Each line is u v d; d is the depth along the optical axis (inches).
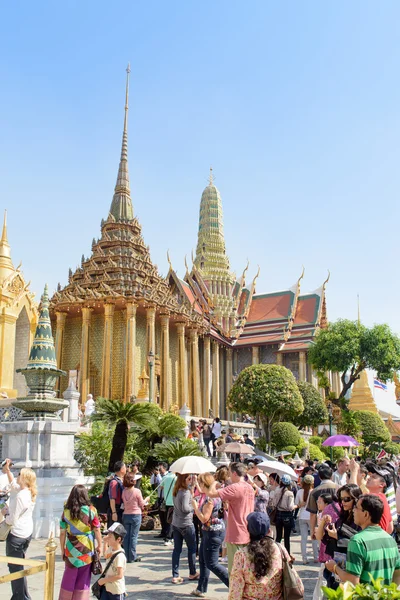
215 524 403.5
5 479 550.3
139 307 2126.0
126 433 751.1
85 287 2165.4
